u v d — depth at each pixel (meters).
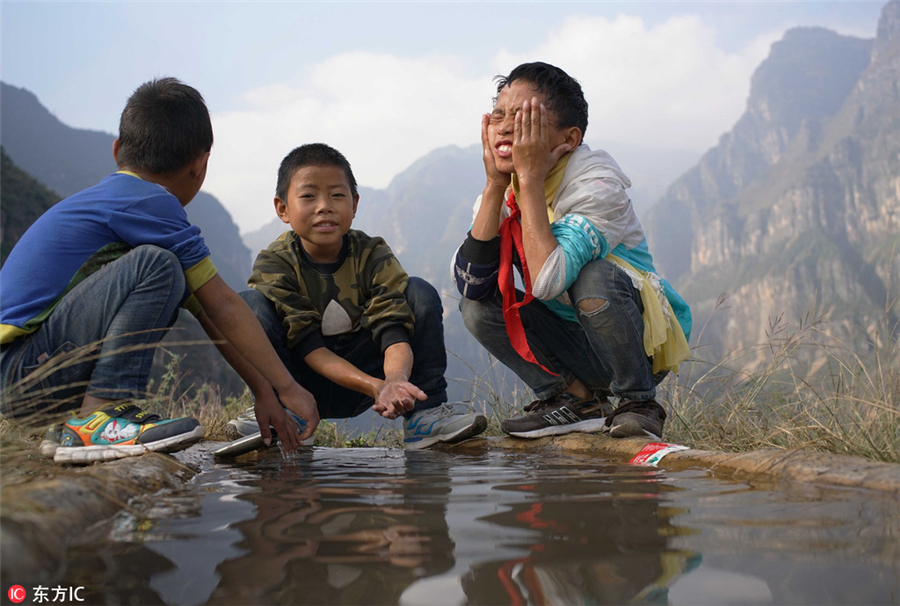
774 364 2.85
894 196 191.50
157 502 1.29
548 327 2.63
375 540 0.99
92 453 1.72
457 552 0.92
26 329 1.78
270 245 2.79
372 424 3.75
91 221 1.87
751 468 1.62
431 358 2.73
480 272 2.55
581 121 2.51
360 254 2.77
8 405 1.71
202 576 0.82
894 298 2.38
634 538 0.98
